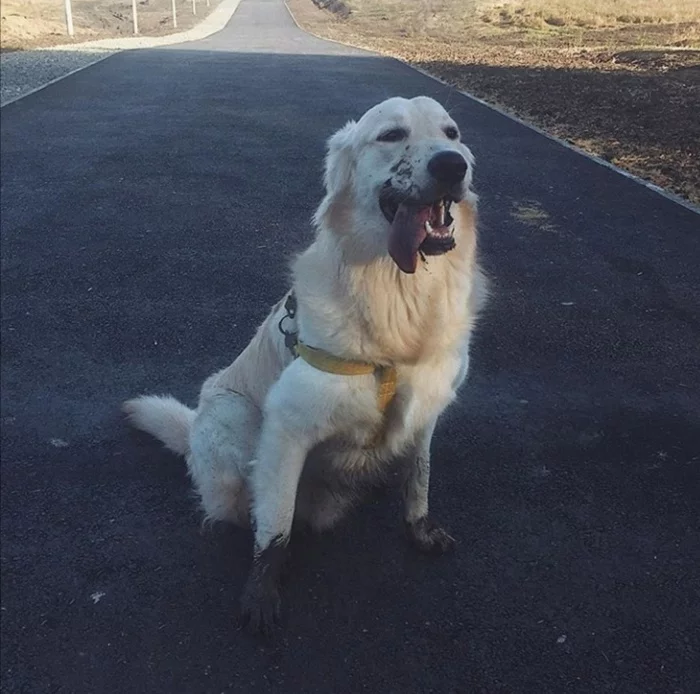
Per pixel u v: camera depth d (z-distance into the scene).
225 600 1.27
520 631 1.20
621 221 3.11
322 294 1.16
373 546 1.38
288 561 1.34
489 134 4.69
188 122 5.10
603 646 1.17
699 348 2.10
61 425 1.74
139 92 6.34
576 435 1.70
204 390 1.45
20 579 1.30
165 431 1.60
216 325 2.24
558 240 2.90
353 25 15.73
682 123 4.80
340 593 1.27
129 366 2.01
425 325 1.16
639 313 2.30
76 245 2.85
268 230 3.04
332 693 1.09
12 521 1.44
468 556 1.35
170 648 1.17
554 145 4.41
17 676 1.12
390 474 1.47
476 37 11.74
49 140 4.53
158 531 1.42
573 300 2.39
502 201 3.37
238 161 4.09
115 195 3.47
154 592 1.28
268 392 1.25
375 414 1.17
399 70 7.92
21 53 8.89
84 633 1.20
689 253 2.77
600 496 1.50
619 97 5.80
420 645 1.17
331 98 6.09
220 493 1.37
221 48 10.66
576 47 9.54
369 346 1.13
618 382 1.92
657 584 1.29
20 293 2.44
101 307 2.34
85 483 1.55
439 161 1.07
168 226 3.07
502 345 2.10
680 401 1.84
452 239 1.12
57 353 2.07
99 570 1.32
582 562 1.34
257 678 1.12
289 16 19.44
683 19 11.73
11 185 3.62
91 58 8.75
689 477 1.56
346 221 1.18
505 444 1.67
